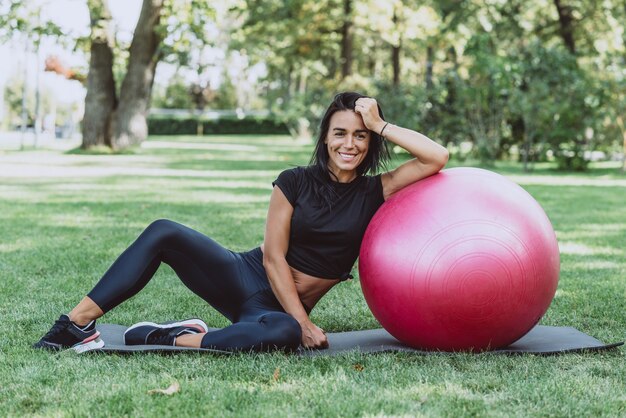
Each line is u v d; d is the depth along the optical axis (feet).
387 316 11.28
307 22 82.33
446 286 10.61
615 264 19.84
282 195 11.62
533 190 41.16
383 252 11.06
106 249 20.58
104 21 67.92
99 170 49.55
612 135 66.59
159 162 59.11
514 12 79.15
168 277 17.51
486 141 61.57
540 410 8.89
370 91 71.41
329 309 14.88
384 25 70.59
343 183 11.80
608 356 11.43
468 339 11.10
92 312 11.20
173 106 182.70
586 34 76.38
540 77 57.77
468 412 8.77
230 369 10.26
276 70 119.85
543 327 13.20
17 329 12.78
